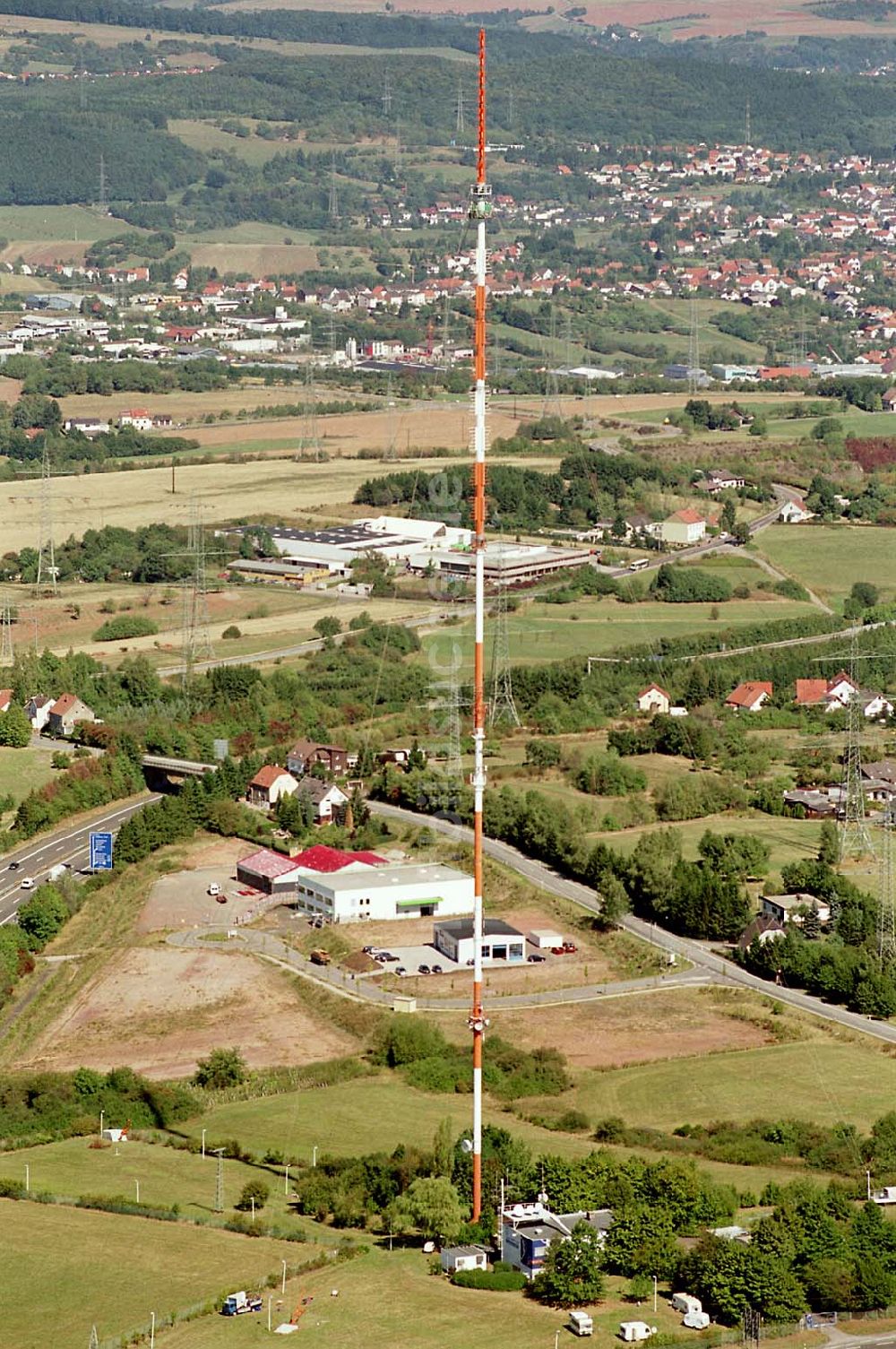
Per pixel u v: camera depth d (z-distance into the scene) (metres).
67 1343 180.75
